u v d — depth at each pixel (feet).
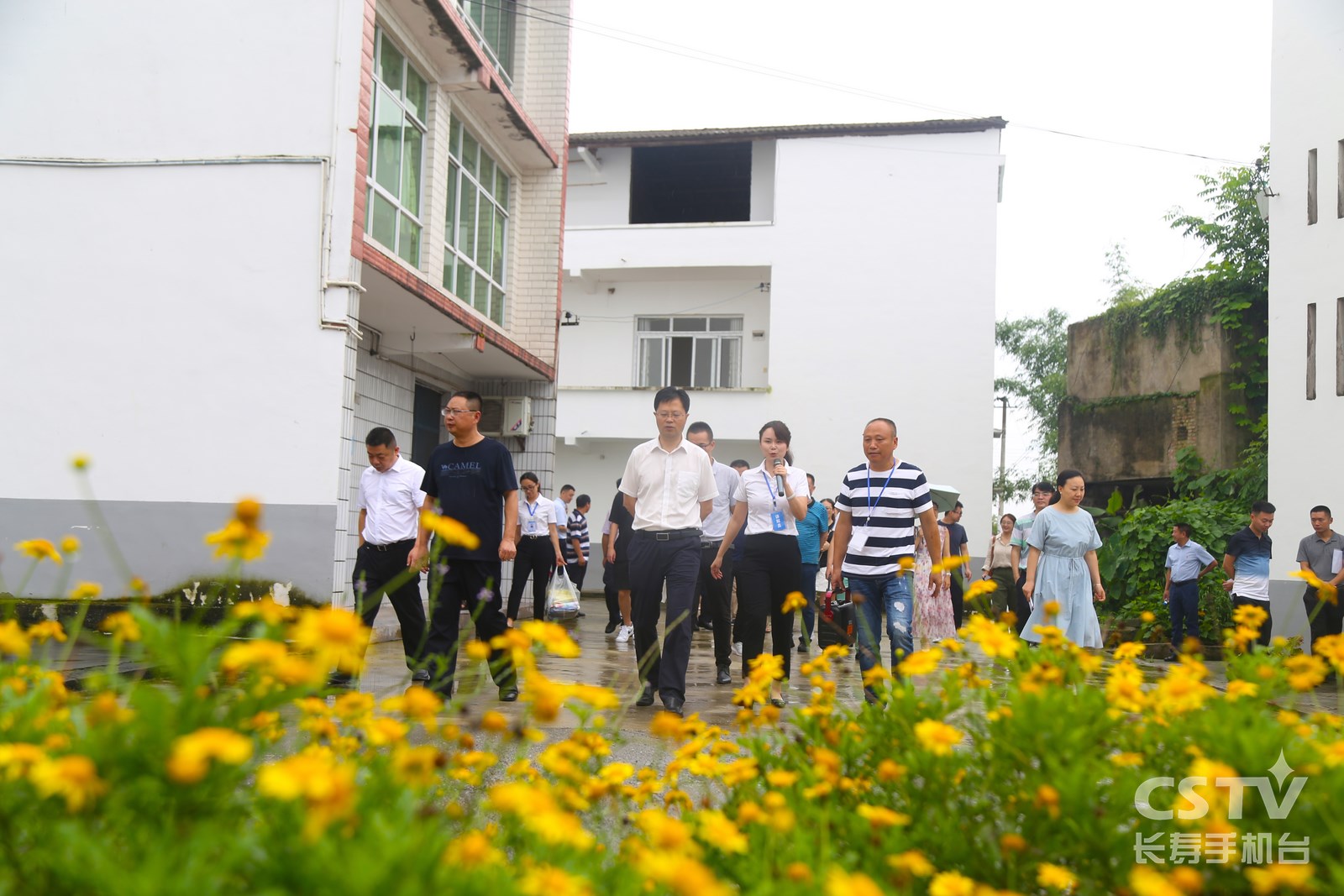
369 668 26.76
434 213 42.27
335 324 33.55
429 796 7.57
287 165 34.14
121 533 33.45
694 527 21.76
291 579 32.96
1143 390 73.82
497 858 6.08
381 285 37.29
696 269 82.12
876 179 79.87
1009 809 7.42
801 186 80.53
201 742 4.91
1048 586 23.30
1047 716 7.62
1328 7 47.42
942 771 7.64
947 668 10.21
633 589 21.95
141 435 33.73
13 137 34.65
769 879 6.14
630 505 22.21
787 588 23.11
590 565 82.79
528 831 6.94
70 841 5.10
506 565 51.26
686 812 8.00
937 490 49.21
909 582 19.94
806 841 6.65
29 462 33.73
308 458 33.32
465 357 48.62
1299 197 48.21
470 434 21.42
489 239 49.96
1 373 34.01
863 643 17.26
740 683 27.40
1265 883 6.18
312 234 33.96
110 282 34.22
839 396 79.05
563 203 54.13
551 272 53.57
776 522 23.08
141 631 5.90
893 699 8.70
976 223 78.74
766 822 6.68
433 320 42.39
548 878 5.15
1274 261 48.98
